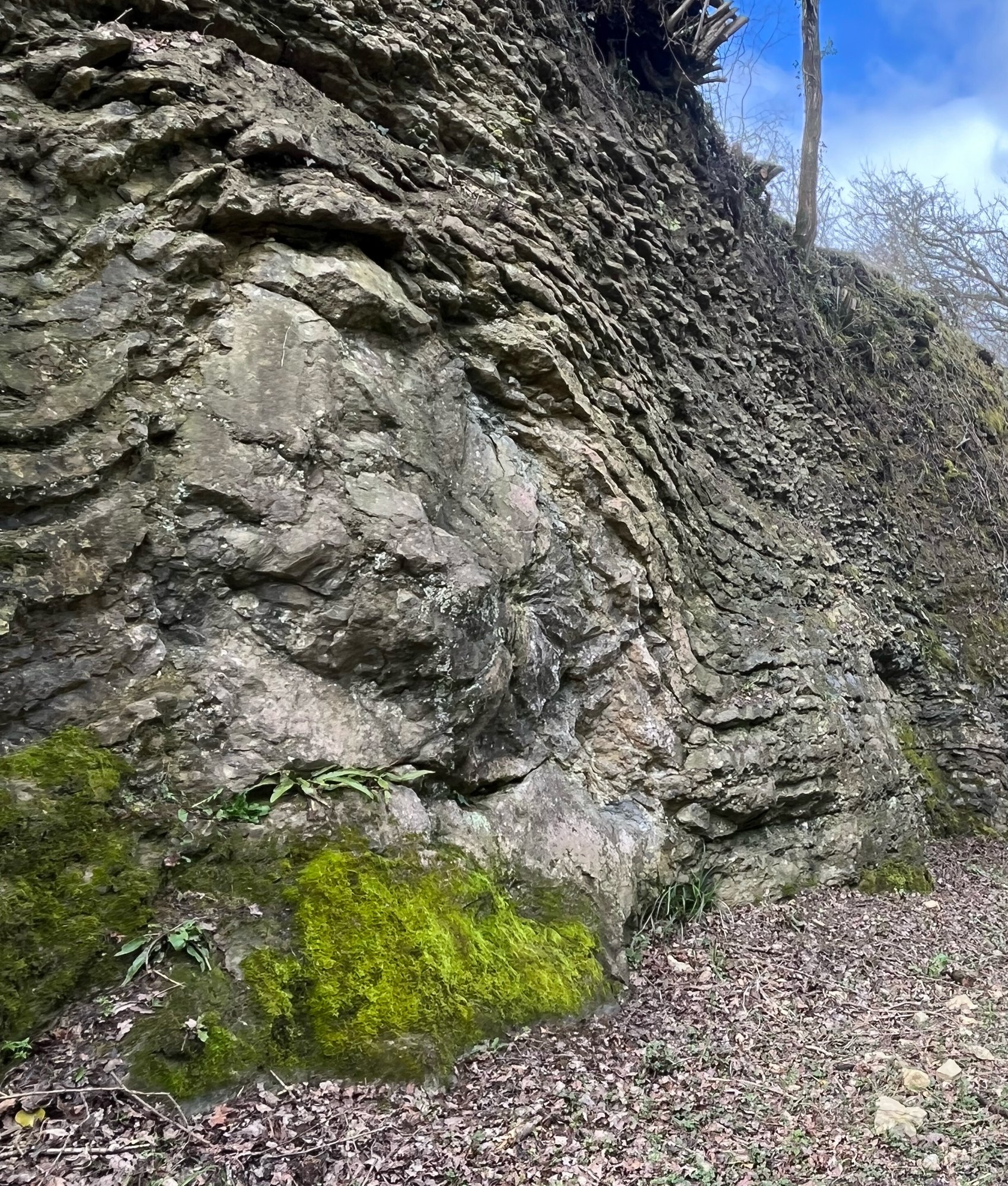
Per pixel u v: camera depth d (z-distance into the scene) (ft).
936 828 27.89
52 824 9.49
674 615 19.22
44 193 11.77
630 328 23.04
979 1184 9.57
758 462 27.35
